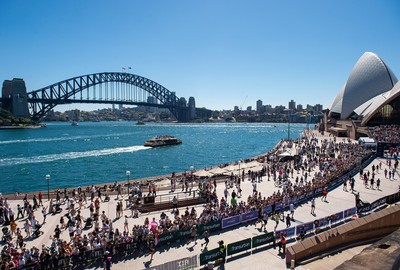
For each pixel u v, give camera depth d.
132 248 20.78
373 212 25.09
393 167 47.47
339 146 71.12
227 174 49.22
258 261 19.53
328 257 19.88
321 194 34.34
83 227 25.48
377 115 96.50
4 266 17.69
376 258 11.08
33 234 23.39
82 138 157.88
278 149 83.56
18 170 70.56
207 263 18.77
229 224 25.34
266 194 36.72
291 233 23.12
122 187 41.25
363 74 116.44
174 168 75.62
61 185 57.31
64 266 18.67
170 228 23.52
